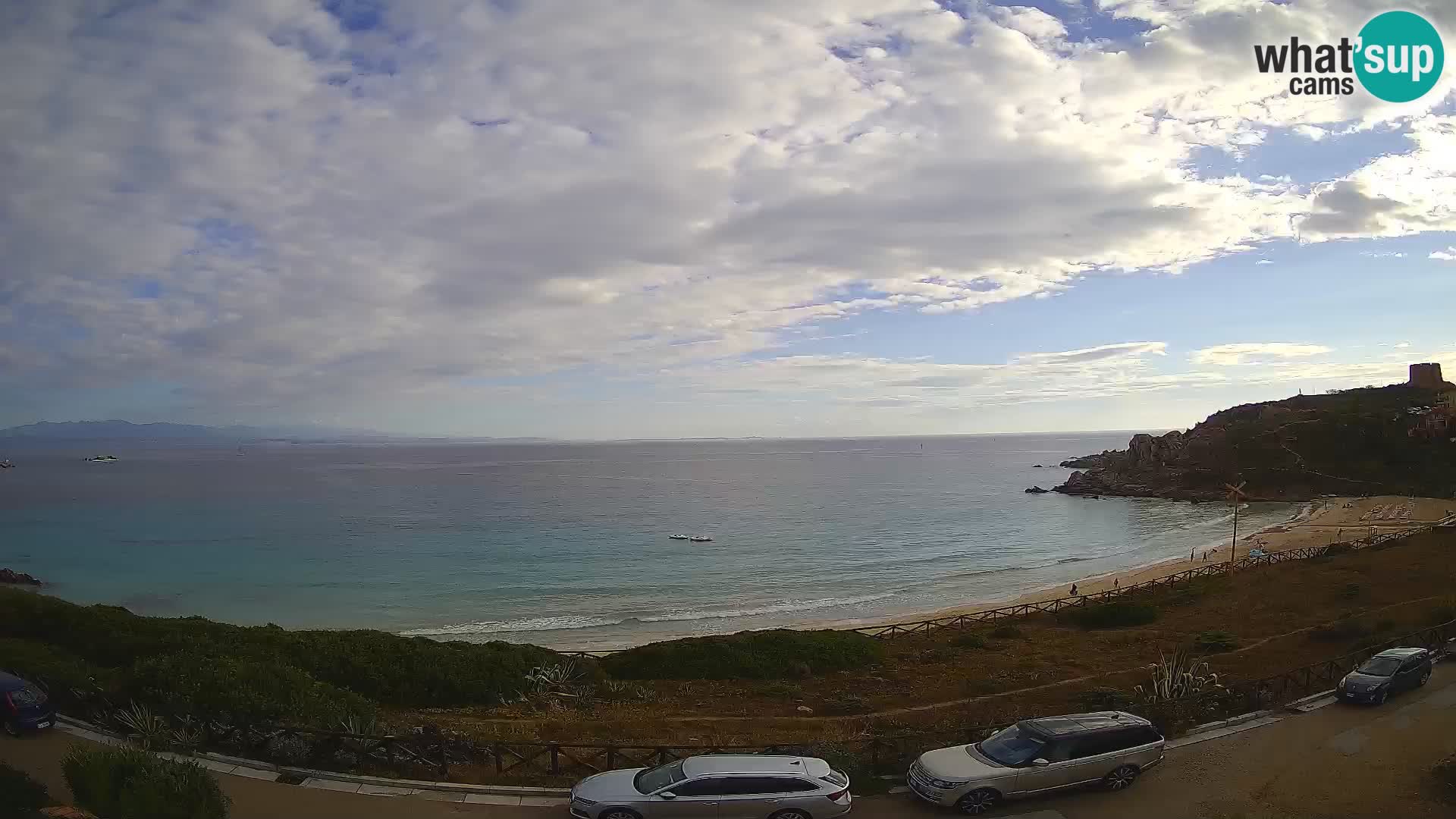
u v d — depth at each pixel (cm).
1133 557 8138
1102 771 1523
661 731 2217
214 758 1595
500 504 13675
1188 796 1528
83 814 1204
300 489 16962
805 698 2847
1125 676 2841
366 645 2898
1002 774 1452
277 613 5762
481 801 1459
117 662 2466
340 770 1573
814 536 9794
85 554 8200
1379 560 5109
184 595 6353
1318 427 14525
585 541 9325
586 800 1327
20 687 1686
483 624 5462
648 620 5575
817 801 1334
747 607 5969
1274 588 4647
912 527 10694
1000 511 12638
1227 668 2812
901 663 3503
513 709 2586
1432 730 1905
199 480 19912
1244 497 12369
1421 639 2734
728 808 1316
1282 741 1839
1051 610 5072
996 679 2938
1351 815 1455
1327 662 2392
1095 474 16350
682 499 14825
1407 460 12744
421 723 2117
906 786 1566
